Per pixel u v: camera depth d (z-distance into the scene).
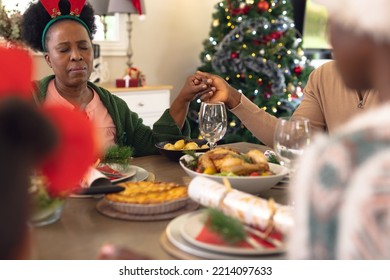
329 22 0.53
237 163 1.11
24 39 1.71
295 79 3.85
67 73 1.69
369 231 0.45
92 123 0.42
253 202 0.84
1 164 0.36
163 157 1.57
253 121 1.60
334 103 1.68
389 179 0.45
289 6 3.93
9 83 0.39
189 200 1.05
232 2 3.81
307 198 0.49
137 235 0.87
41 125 0.38
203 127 1.44
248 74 3.72
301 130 1.01
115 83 3.56
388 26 0.47
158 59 4.11
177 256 0.77
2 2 1.93
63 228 0.90
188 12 4.24
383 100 0.51
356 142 0.48
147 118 3.54
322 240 0.48
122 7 3.35
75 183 0.42
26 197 0.39
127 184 1.08
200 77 1.64
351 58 0.52
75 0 1.70
